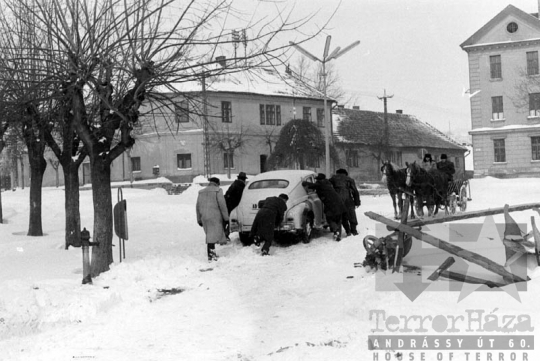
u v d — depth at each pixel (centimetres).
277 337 745
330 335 720
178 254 1453
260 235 1399
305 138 5103
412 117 7981
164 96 1298
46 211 2897
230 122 5469
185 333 799
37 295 1009
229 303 965
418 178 1770
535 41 5484
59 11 1205
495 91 5656
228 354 699
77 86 1188
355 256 1230
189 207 2758
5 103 1266
